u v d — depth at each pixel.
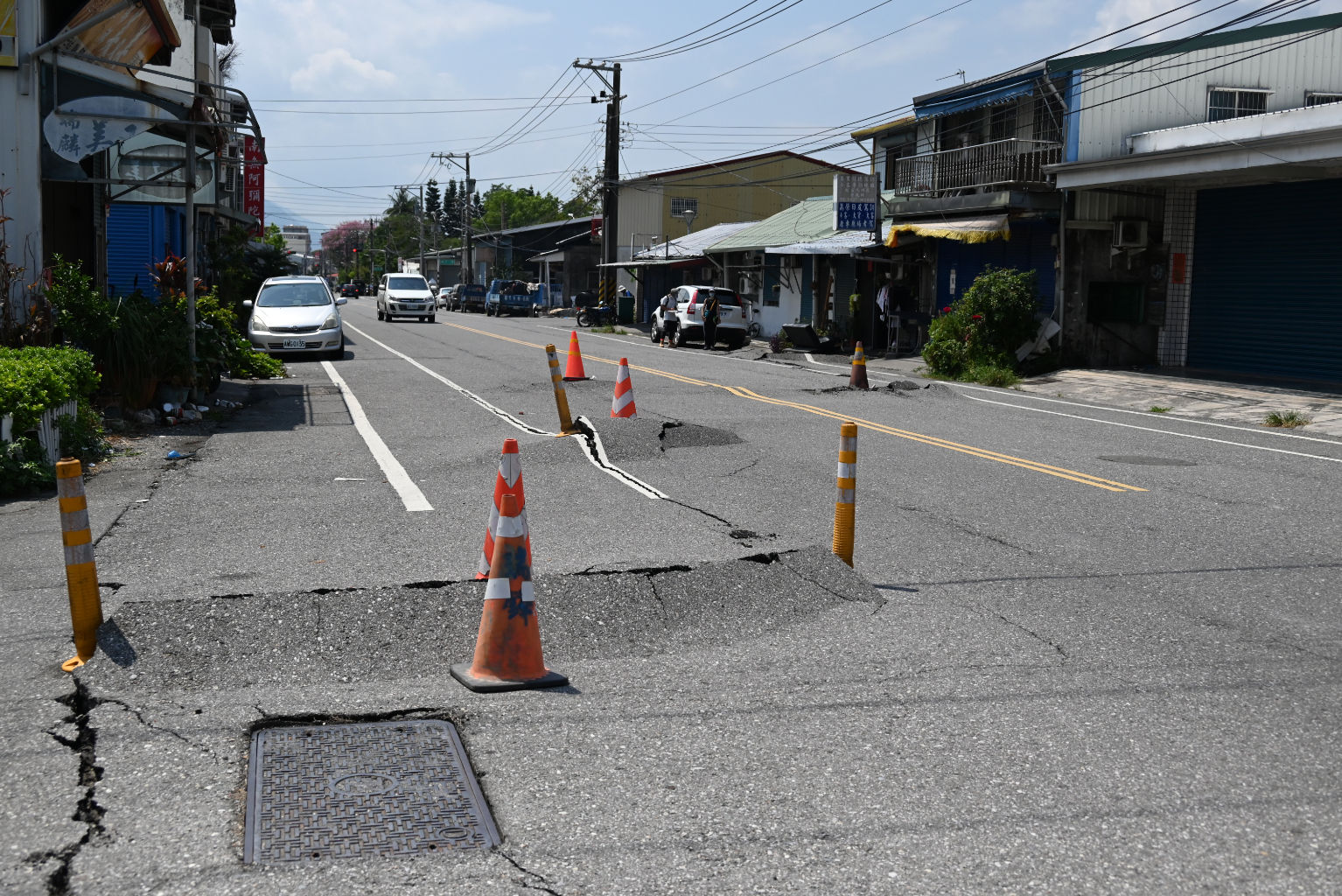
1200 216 22.25
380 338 32.56
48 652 5.23
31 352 10.94
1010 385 20.80
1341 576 6.88
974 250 26.23
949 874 3.36
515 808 3.79
